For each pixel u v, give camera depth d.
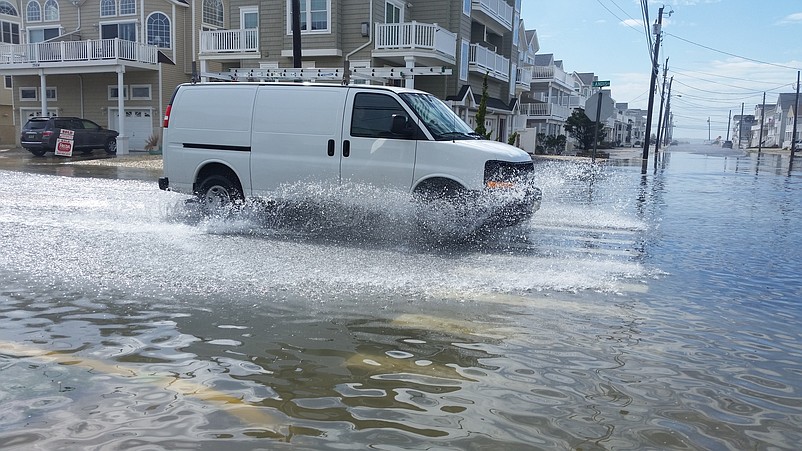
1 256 6.90
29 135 26.78
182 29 34.19
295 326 4.71
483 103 24.94
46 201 11.74
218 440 3.01
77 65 30.92
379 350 4.25
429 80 28.22
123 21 33.94
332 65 25.81
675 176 22.72
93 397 3.46
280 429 3.13
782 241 8.95
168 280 5.96
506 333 4.65
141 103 33.31
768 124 110.75
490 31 36.81
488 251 7.85
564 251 7.98
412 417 3.28
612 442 3.05
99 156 27.95
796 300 5.79
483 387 3.67
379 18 25.50
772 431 3.20
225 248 7.56
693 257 7.73
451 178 8.23
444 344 4.39
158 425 3.15
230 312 5.02
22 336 4.41
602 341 4.52
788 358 4.27
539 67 58.59
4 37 37.62
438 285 6.00
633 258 7.61
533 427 3.19
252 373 3.82
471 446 2.98
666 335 4.69
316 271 6.47
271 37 26.27
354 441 3.02
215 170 9.66
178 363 3.96
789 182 20.25
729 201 14.31
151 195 12.91
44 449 2.90
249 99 9.31
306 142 8.92
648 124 36.28
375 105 8.69
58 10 35.31
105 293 5.51
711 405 3.49
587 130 51.53
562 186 18.02
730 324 5.00
